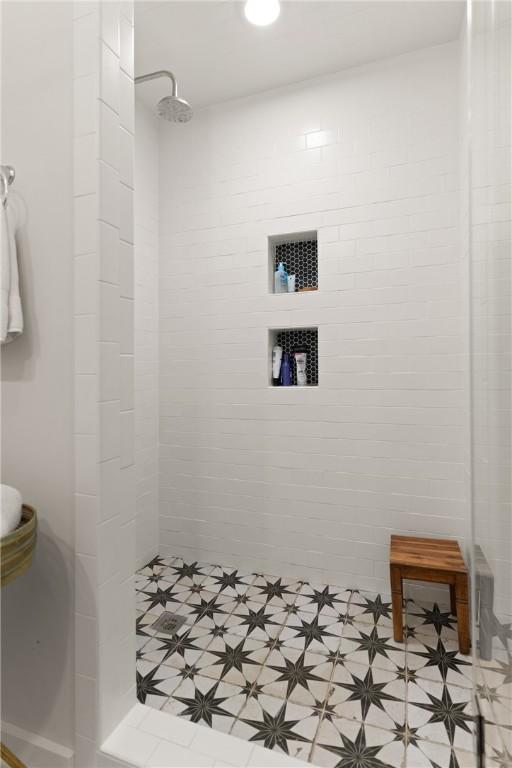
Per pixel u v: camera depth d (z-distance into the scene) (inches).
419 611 79.4
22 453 46.2
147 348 98.6
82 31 43.2
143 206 96.7
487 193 35.9
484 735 37.8
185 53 81.7
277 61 84.3
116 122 45.2
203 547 100.0
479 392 38.1
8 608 46.8
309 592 86.9
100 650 43.7
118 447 45.7
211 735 46.8
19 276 45.8
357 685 60.6
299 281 97.2
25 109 45.9
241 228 95.5
